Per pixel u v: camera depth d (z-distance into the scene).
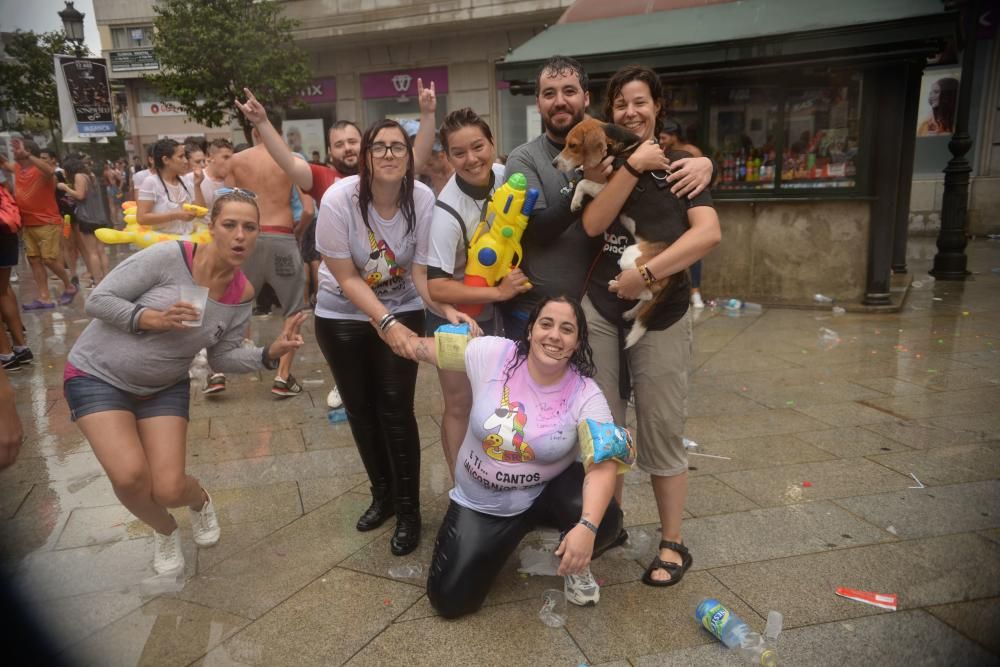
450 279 2.86
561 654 2.34
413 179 2.90
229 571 2.88
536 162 2.72
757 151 7.77
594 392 2.54
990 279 9.14
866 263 7.50
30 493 3.63
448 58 16.83
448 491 3.59
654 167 2.38
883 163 7.20
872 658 2.27
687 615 2.53
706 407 4.75
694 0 7.62
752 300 8.03
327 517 3.34
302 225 6.45
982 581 2.66
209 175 6.36
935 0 6.34
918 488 3.44
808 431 4.24
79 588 2.76
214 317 2.77
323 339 3.11
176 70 13.65
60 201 9.34
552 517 2.62
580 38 7.76
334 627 2.51
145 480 2.60
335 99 17.94
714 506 3.33
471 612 2.56
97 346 2.61
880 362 5.61
